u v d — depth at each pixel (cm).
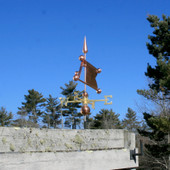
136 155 766
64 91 3872
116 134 739
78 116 3772
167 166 2347
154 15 2386
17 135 559
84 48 832
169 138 2275
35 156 560
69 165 605
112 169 693
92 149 674
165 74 1838
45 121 3612
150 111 2727
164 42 2258
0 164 509
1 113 2970
